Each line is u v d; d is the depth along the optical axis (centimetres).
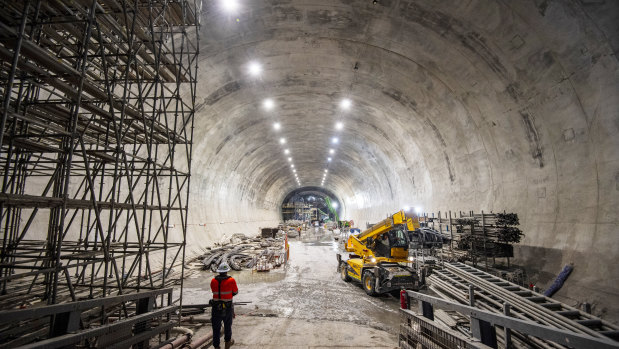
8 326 379
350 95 1656
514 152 1102
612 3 677
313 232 4572
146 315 414
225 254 1500
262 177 3888
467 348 328
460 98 1238
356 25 1049
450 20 926
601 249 747
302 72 1422
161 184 1452
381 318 709
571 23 750
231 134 2020
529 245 977
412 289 894
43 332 395
